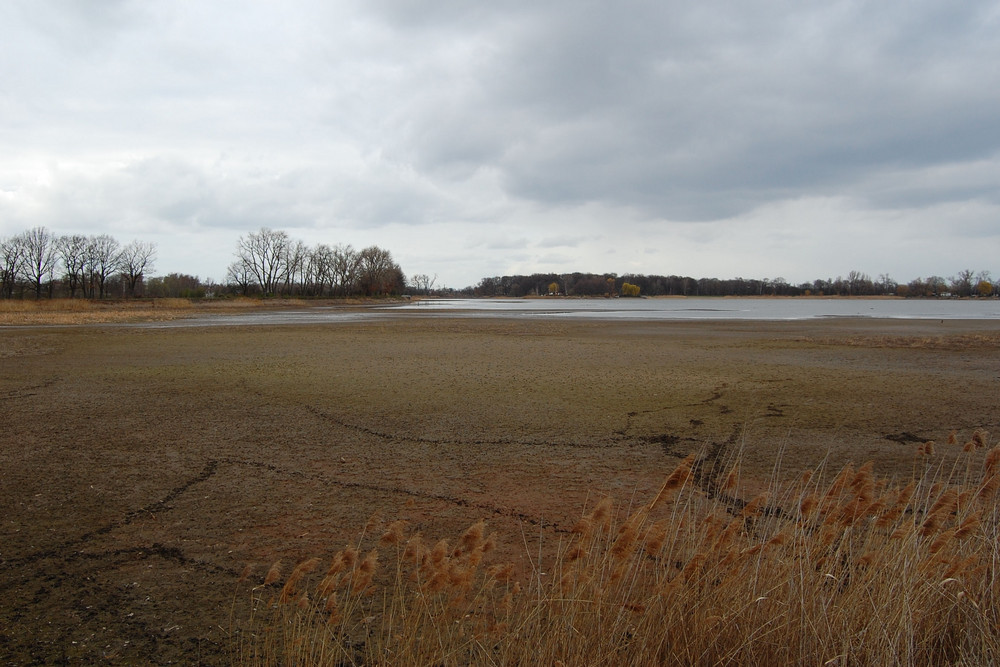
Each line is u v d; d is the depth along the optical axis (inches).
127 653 167.9
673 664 147.1
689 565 153.8
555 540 240.1
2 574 211.8
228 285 4633.4
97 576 210.7
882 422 450.0
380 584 205.5
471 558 143.2
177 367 740.0
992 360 832.3
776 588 153.0
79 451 365.7
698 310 3097.9
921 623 157.1
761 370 729.0
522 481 313.3
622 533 148.3
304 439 396.8
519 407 501.0
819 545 165.0
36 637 175.0
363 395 552.4
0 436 400.5
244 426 431.5
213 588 202.8
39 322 1667.1
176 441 390.0
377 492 295.6
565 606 149.0
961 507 176.4
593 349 978.1
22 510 270.2
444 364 775.7
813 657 146.0
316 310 2970.0
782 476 322.0
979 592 159.3
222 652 168.1
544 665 142.9
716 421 453.4
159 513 267.7
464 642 155.6
